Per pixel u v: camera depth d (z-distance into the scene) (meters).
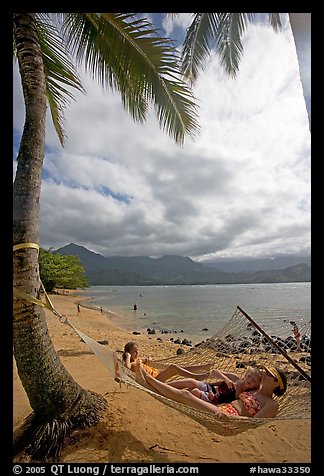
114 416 2.88
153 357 7.06
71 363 5.24
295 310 20.81
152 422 2.91
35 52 2.91
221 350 4.32
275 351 6.28
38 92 2.87
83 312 19.86
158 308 26.55
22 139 2.79
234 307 25.55
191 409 2.54
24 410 3.12
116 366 2.70
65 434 2.54
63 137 4.89
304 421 3.12
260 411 2.66
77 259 40.25
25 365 2.58
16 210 2.60
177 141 5.25
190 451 2.54
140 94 4.49
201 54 5.77
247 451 2.58
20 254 2.55
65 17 3.79
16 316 2.55
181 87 4.55
